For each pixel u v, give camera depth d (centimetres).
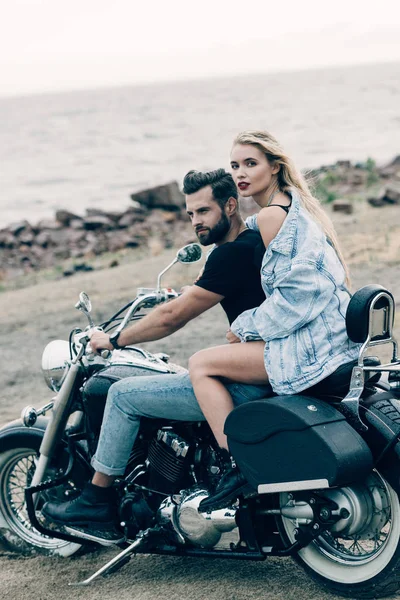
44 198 4497
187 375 398
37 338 1135
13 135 14062
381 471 360
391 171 2638
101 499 416
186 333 1019
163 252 1925
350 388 360
